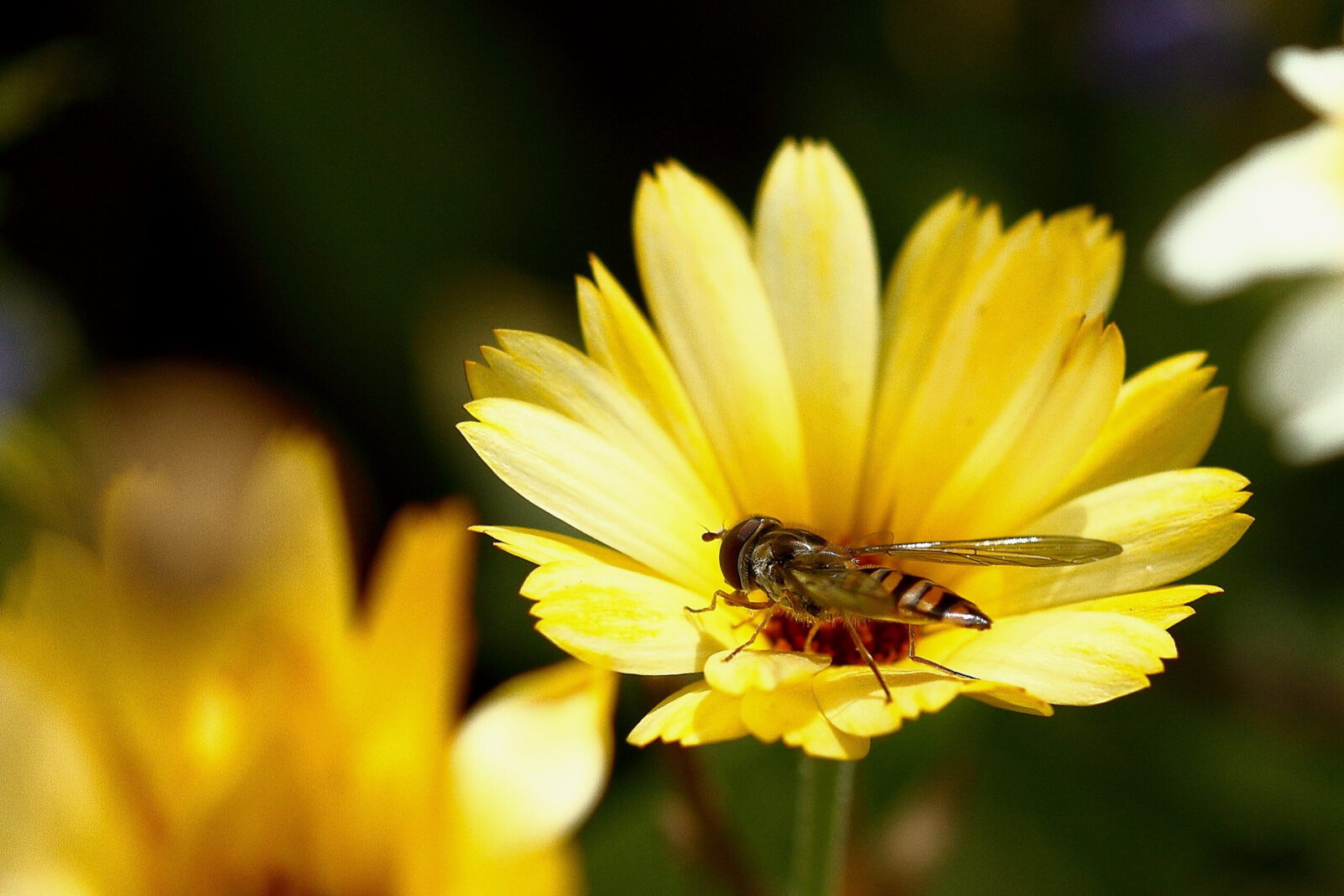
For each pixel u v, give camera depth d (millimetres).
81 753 202
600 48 356
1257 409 246
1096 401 206
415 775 200
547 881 195
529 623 265
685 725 197
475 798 196
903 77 328
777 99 343
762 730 197
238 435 283
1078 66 297
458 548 201
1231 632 266
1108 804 255
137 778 203
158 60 338
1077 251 208
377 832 202
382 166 335
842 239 213
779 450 213
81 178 342
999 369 210
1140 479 206
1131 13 289
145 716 204
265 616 205
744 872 214
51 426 261
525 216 338
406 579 201
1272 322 266
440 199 335
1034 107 315
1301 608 267
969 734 251
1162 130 299
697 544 208
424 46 340
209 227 340
